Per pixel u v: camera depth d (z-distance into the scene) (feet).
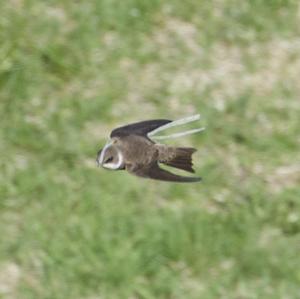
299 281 41.68
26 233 42.65
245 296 41.14
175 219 42.78
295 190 44.68
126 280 40.98
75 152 45.80
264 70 51.34
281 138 47.42
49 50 50.16
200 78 50.34
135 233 42.34
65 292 40.83
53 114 47.60
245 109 48.60
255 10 53.98
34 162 45.55
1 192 44.01
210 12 53.67
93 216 42.98
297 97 50.01
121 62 50.70
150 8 53.11
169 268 41.45
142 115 48.21
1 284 41.24
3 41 50.37
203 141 46.91
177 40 52.06
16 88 48.60
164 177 19.61
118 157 19.94
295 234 43.29
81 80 49.60
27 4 52.95
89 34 51.65
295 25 53.83
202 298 40.68
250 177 45.60
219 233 42.52
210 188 44.60
